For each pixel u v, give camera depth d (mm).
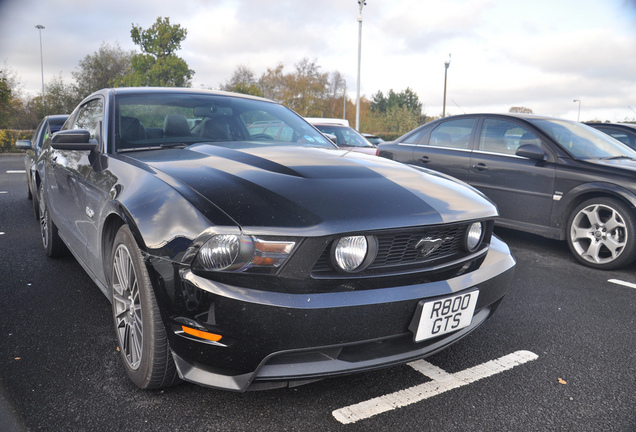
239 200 1618
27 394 1826
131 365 1902
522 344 2430
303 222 1537
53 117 6191
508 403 1870
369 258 1614
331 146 2900
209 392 1873
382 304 1606
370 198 1732
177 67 36375
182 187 1729
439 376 2074
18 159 16672
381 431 1661
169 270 1580
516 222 4461
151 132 2535
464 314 1845
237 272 1507
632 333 2598
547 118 4777
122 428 1630
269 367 1574
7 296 2900
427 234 1759
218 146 2344
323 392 1910
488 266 1989
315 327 1525
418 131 5566
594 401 1905
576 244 4020
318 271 1568
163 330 1702
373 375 2066
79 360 2113
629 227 3664
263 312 1484
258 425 1673
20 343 2273
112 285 2041
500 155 4621
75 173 2637
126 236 1830
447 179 2248
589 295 3213
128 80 37438
